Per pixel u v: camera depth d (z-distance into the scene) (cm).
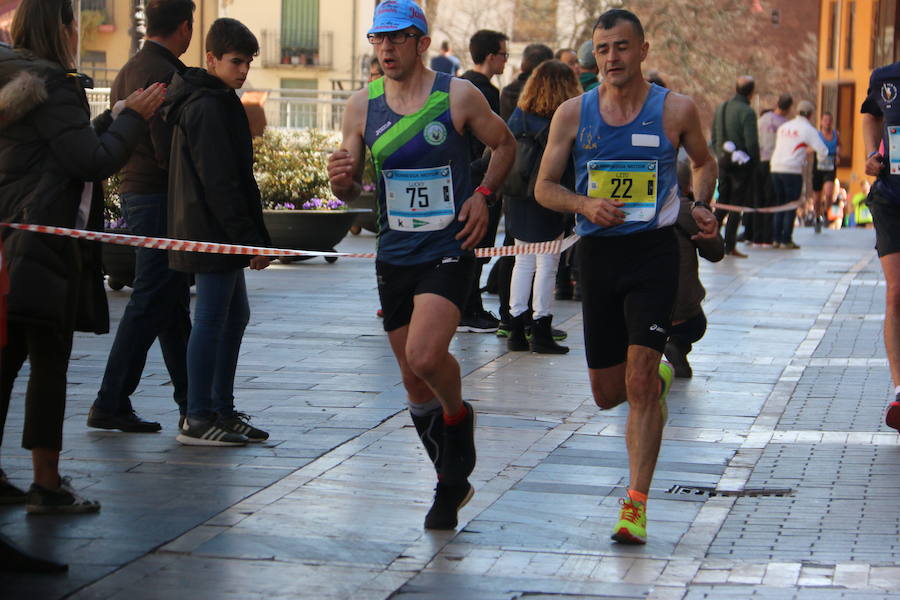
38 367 744
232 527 740
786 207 2750
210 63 920
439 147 731
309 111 3619
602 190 765
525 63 1591
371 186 2769
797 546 724
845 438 998
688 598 636
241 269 940
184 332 980
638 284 754
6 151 725
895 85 1020
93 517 753
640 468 734
